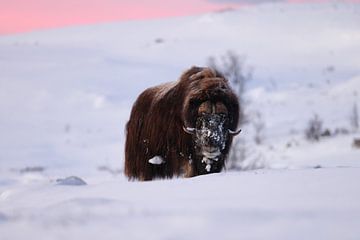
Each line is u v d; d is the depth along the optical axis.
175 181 24.81
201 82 32.78
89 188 26.09
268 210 16.44
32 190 27.23
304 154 112.56
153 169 35.75
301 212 16.16
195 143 33.12
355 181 21.66
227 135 32.94
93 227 14.84
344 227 14.52
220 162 33.72
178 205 17.91
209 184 23.06
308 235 13.80
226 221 15.07
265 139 157.50
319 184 21.34
